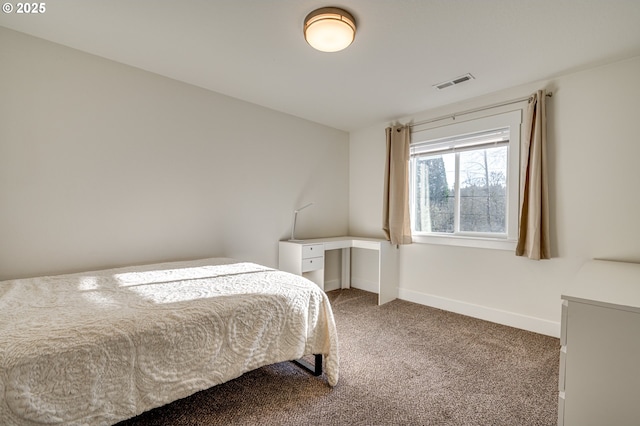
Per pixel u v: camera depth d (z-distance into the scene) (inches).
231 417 58.2
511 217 106.2
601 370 47.5
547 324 98.7
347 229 163.9
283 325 65.7
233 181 118.6
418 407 61.8
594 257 90.0
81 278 75.7
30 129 77.4
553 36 73.2
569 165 94.0
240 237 121.1
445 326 105.9
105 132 89.0
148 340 48.9
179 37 76.7
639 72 82.6
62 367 41.8
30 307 54.6
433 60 86.2
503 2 60.9
